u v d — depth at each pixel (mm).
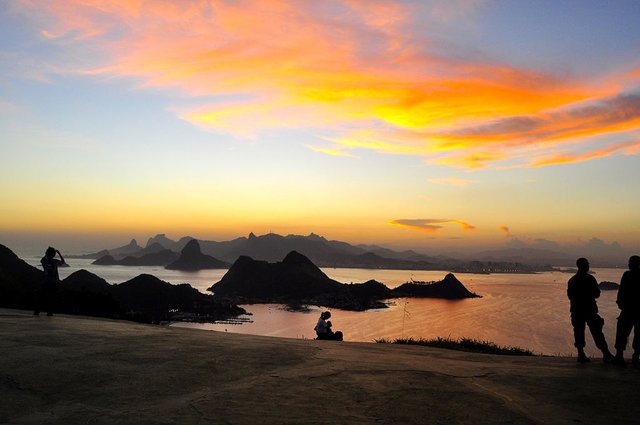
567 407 6590
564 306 184250
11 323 13188
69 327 12977
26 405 5812
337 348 12141
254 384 7223
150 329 14617
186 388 6840
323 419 5582
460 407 6402
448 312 162750
